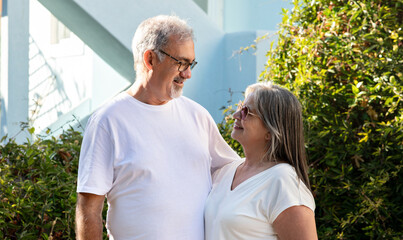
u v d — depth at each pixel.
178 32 1.89
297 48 2.95
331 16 2.86
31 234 2.42
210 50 4.76
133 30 4.20
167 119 1.98
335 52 2.73
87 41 4.50
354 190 2.60
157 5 4.34
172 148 1.95
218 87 4.82
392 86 2.56
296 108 1.88
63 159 2.94
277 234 1.80
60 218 2.51
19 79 4.48
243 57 4.70
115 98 1.96
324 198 2.72
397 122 2.54
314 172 2.69
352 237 2.77
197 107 2.12
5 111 4.43
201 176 2.01
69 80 6.62
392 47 2.73
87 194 1.84
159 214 1.86
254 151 1.95
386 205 2.63
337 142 2.72
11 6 4.39
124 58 4.44
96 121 1.88
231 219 1.81
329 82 2.79
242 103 2.02
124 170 1.86
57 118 6.80
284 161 1.89
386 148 2.58
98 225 1.84
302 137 1.89
